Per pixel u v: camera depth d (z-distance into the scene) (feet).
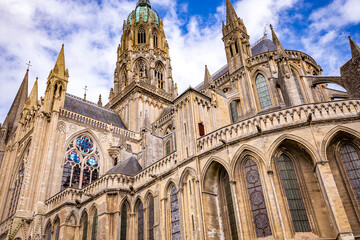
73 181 183.93
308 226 86.38
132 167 152.05
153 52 293.84
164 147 168.35
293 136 92.32
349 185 86.28
